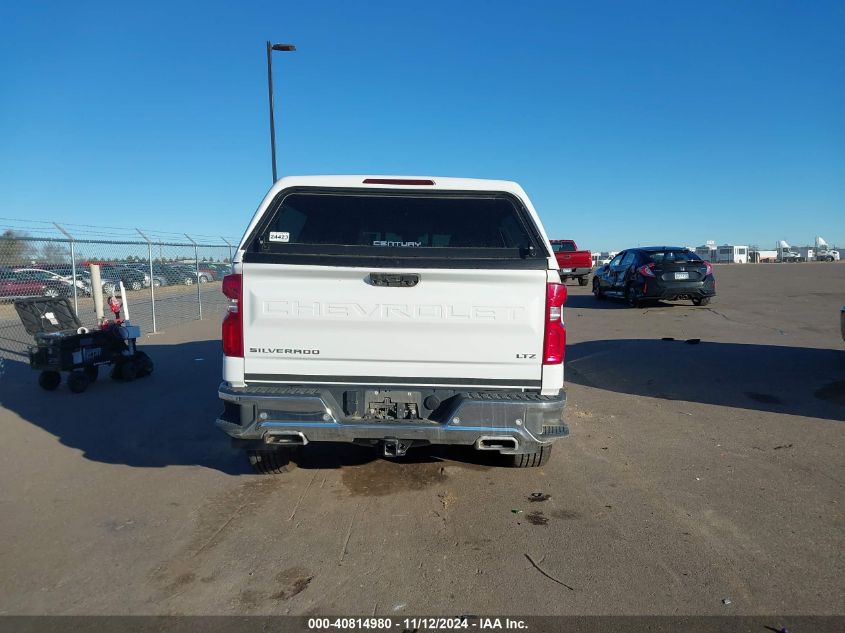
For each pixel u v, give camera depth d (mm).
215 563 3615
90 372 8477
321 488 4727
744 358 9305
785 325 12750
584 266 26578
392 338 3992
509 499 4477
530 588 3305
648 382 8094
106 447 5797
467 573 3467
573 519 4133
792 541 3783
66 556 3730
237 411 4012
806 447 5480
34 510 4398
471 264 3908
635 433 6000
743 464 5105
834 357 9234
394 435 3938
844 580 3344
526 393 4035
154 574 3504
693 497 4461
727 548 3707
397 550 3740
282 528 4055
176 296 17031
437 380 4035
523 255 4055
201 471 5141
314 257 3918
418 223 4414
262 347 4023
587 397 7441
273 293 3971
